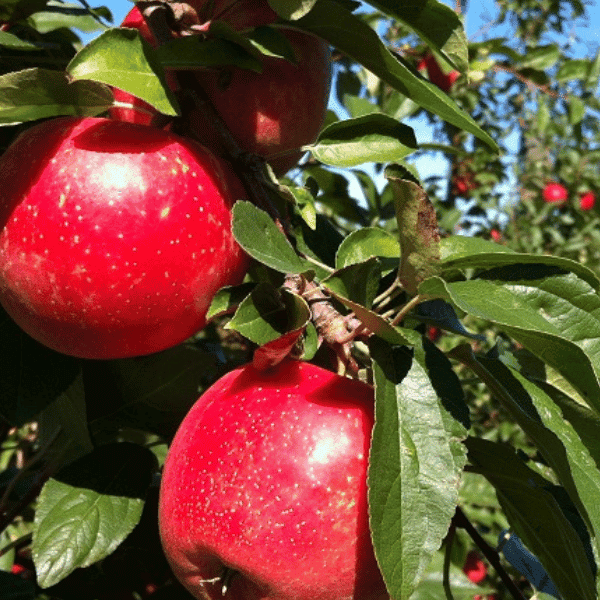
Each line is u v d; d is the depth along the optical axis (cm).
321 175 43
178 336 24
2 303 24
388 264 26
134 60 21
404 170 26
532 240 134
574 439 22
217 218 22
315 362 25
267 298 21
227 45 24
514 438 86
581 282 21
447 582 31
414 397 20
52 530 25
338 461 20
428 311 26
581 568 23
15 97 22
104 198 21
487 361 23
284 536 20
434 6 24
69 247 21
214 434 21
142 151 22
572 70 88
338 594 21
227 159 25
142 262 21
